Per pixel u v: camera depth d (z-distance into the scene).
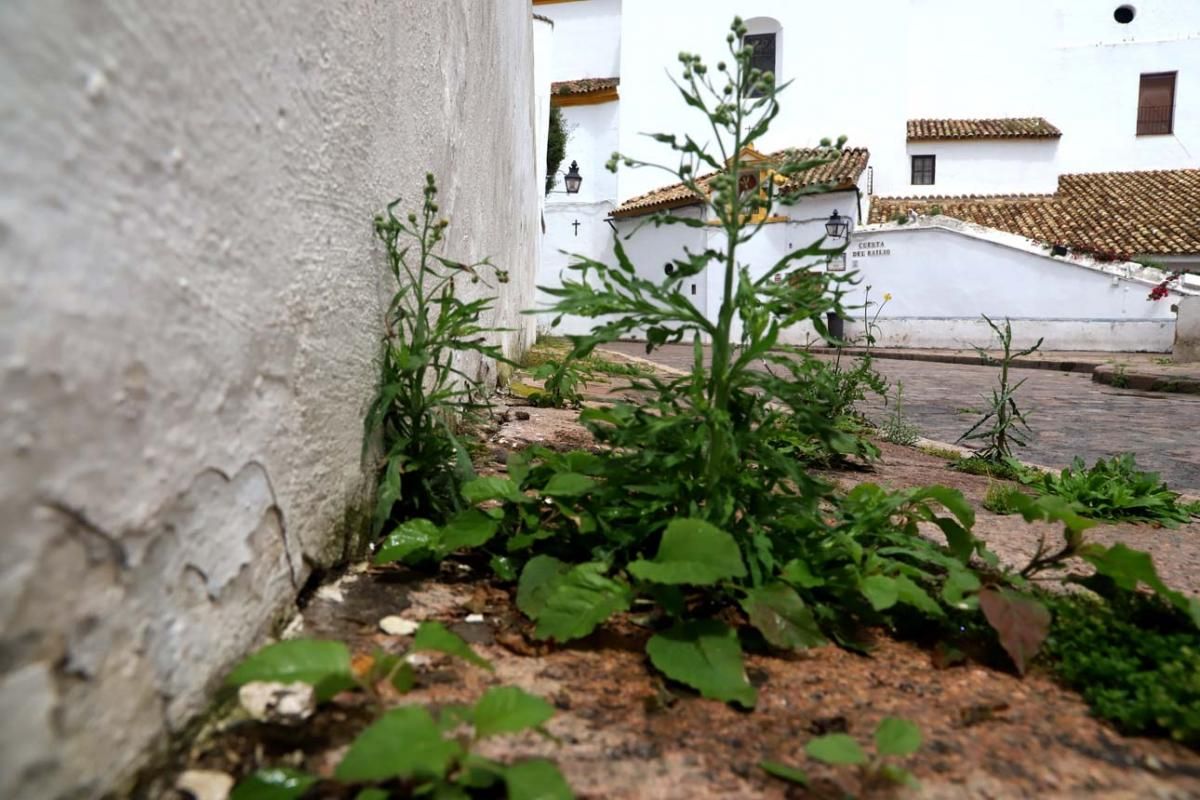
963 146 22.56
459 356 3.47
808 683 1.41
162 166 1.00
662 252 19.73
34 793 0.78
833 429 1.57
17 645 0.75
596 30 24.58
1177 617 1.65
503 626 1.56
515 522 1.90
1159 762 1.20
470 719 1.09
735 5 21.62
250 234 1.27
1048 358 14.93
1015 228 20.06
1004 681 1.46
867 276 18.70
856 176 17.89
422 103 2.43
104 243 0.88
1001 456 3.86
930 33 24.59
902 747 1.08
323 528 1.62
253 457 1.29
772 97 1.54
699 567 1.35
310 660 1.13
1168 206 20.48
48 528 0.80
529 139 9.23
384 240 2.00
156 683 0.99
